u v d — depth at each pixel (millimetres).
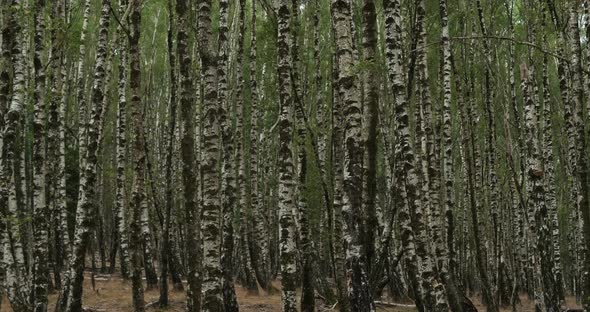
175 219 23016
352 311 6941
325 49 21969
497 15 18141
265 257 20469
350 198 7121
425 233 8555
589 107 12719
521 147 16734
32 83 17484
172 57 15414
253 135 20406
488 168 20453
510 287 20422
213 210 7930
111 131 27094
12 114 9211
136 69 10961
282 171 9914
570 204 25688
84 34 16500
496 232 19000
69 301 9867
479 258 16688
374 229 8477
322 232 22531
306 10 19812
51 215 17500
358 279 6969
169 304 15430
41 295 9648
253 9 18766
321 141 17688
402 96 8641
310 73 21875
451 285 11336
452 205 14664
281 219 9758
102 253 26484
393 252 17406
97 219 29234
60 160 15508
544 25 14844
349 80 7305
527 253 22031
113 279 22938
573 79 11219
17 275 9312
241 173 19219
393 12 8750
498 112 21625
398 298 17688
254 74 19719
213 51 8289
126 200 19594
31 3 14234
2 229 9117
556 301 12555
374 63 7387
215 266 7852
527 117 12477
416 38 11953
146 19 26375
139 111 11312
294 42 14305
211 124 8102
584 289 10906
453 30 19062
